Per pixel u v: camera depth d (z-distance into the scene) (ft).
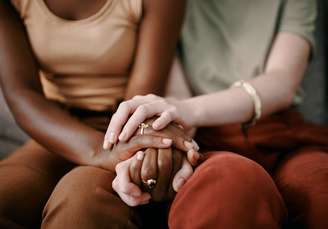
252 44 4.43
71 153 3.54
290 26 4.40
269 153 4.09
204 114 3.73
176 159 3.19
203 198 2.92
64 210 3.04
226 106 3.83
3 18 3.87
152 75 3.84
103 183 3.24
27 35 3.96
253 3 4.48
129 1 3.85
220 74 4.44
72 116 3.76
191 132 3.98
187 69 4.54
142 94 3.79
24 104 3.72
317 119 5.30
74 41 3.87
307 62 4.50
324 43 5.33
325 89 5.45
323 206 3.16
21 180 3.50
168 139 3.19
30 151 3.92
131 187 3.11
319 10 5.23
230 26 4.53
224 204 2.85
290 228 3.30
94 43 3.86
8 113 5.09
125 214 3.14
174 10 3.92
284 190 3.54
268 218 2.84
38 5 3.84
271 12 4.43
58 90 4.11
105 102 4.05
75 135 3.57
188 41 4.51
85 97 4.05
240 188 2.90
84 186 3.16
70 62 3.94
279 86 4.09
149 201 3.25
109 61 3.93
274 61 4.32
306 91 5.26
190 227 2.88
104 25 3.85
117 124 3.33
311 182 3.40
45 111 3.70
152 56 3.87
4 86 3.80
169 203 3.36
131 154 3.28
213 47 4.52
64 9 3.84
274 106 4.07
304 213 3.24
